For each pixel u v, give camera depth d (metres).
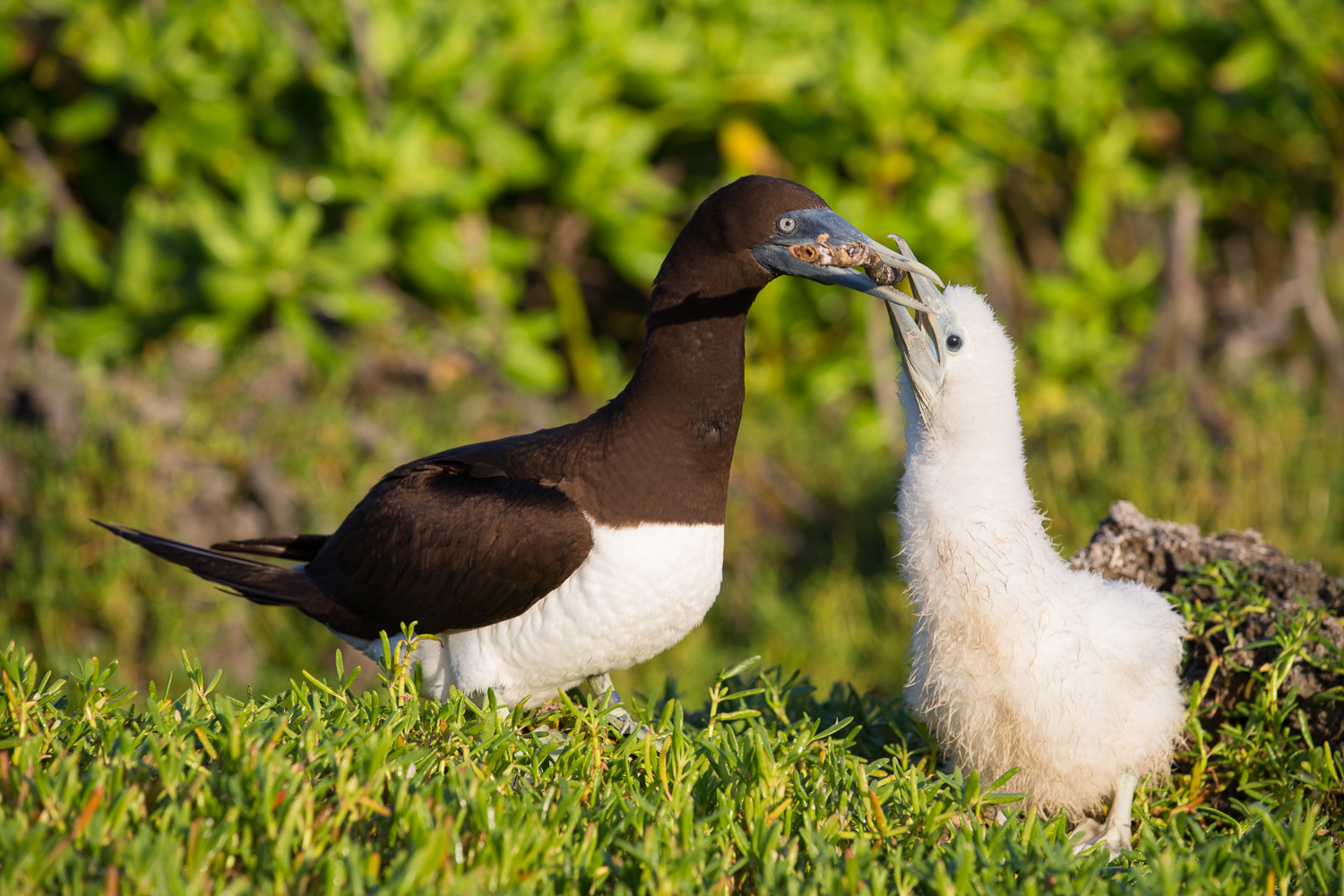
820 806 4.57
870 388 14.95
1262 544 6.47
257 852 3.88
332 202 13.34
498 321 13.82
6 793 4.10
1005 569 5.07
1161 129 15.52
